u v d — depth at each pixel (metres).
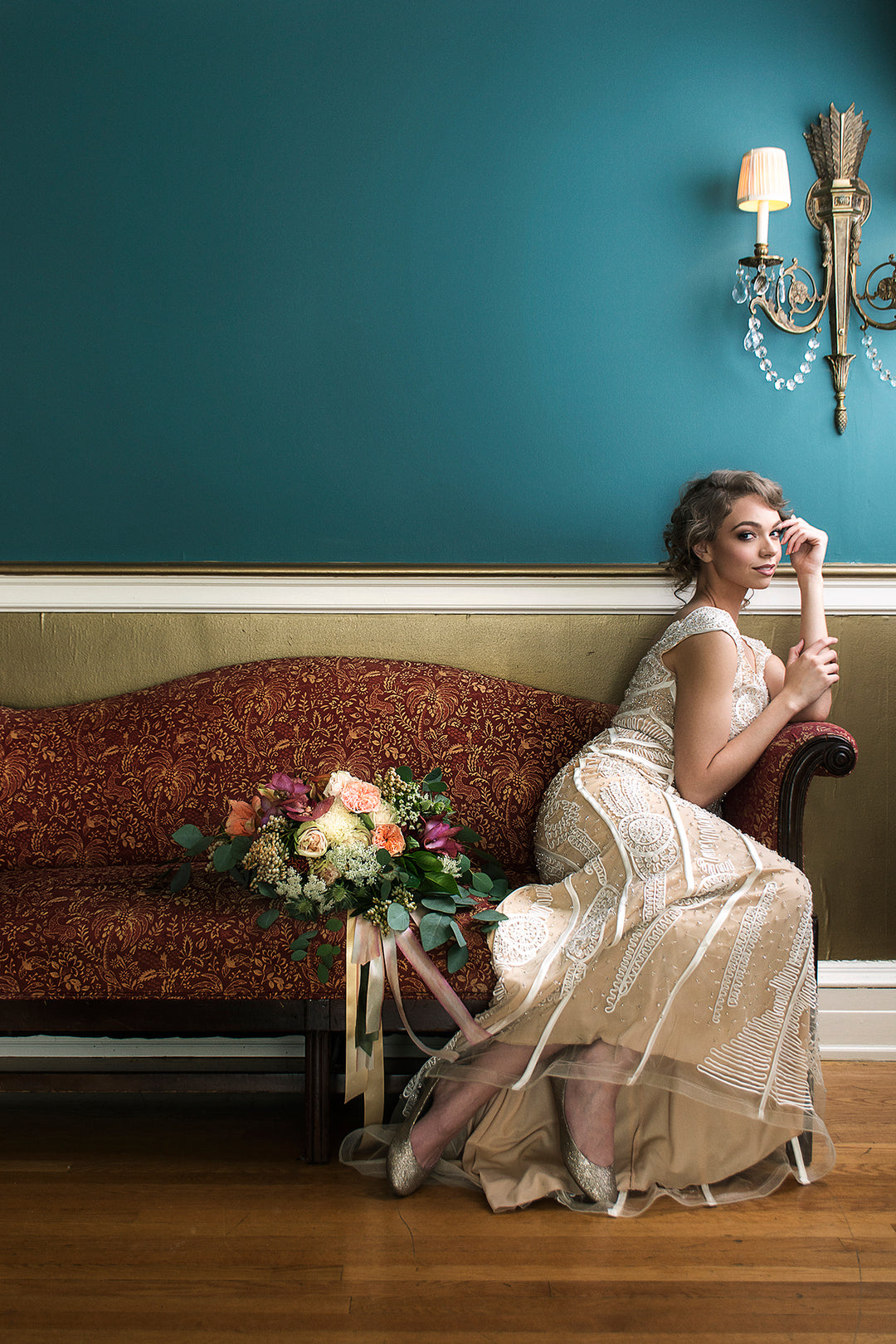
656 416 3.08
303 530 3.08
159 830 2.81
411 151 3.06
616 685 3.05
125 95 3.06
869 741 3.05
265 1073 2.25
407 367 3.08
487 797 2.82
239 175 3.06
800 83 3.04
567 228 3.06
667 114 3.05
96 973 2.16
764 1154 2.11
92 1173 2.22
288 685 2.90
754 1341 1.63
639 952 2.07
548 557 3.09
